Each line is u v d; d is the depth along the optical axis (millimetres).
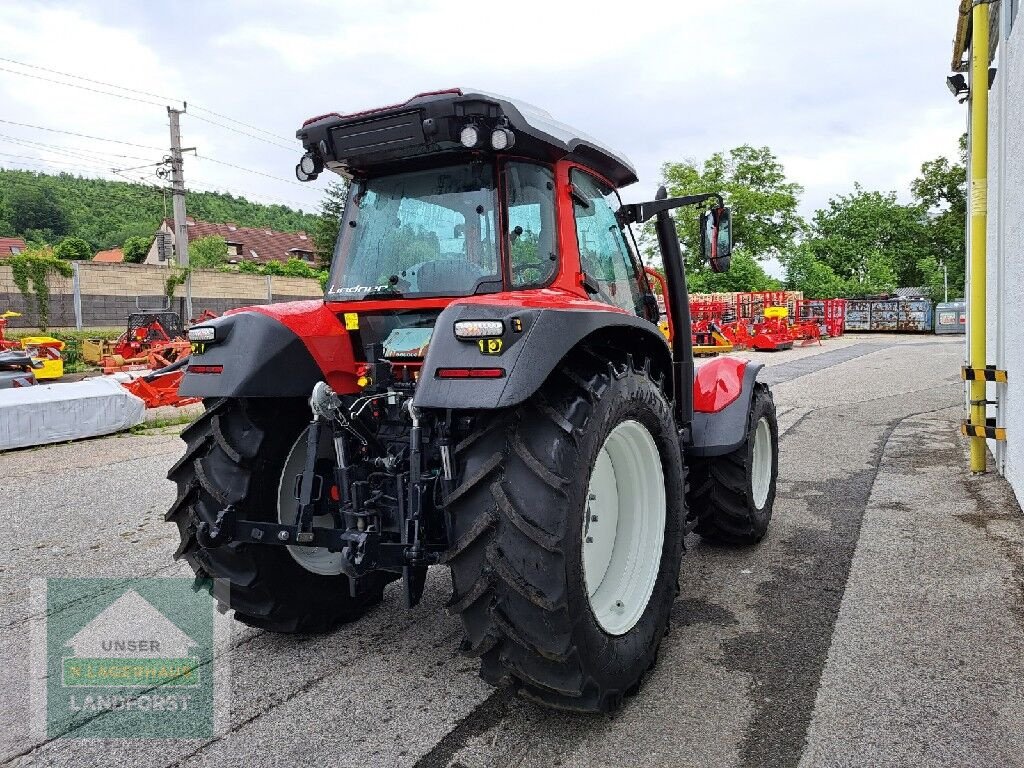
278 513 2990
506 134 2576
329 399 2604
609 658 2412
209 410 2982
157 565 4273
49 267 25609
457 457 2387
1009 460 5355
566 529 2219
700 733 2410
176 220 28719
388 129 2756
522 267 2838
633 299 3658
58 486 6359
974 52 5695
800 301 27047
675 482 2955
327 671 2922
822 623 3219
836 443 7219
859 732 2385
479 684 2787
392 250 3000
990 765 2201
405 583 2498
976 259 5750
